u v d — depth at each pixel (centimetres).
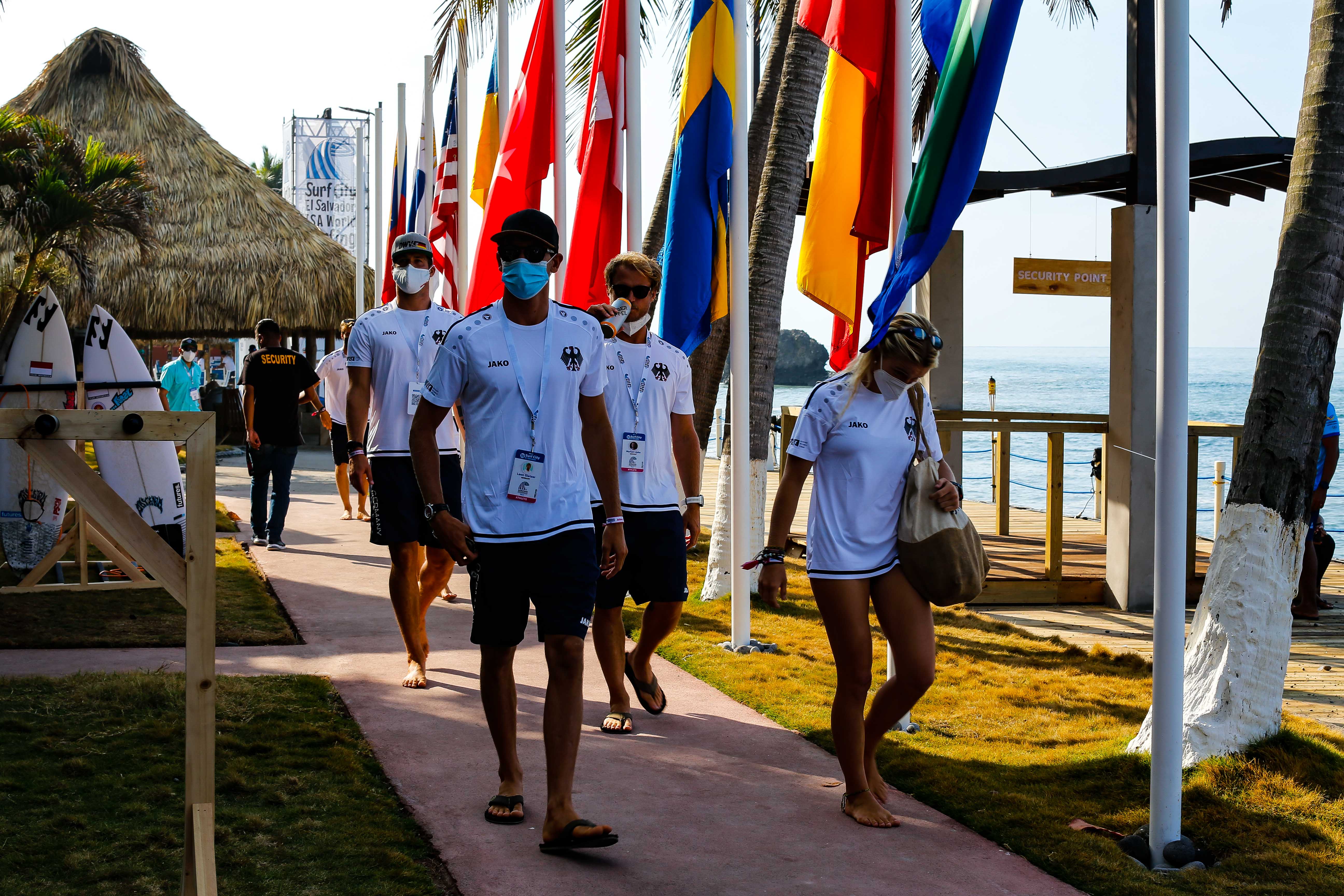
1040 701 543
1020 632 729
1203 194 1095
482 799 378
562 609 342
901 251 448
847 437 366
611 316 460
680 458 495
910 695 371
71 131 1983
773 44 980
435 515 351
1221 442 3656
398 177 1630
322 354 3059
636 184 746
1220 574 425
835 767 430
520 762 419
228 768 391
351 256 2152
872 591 375
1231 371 13625
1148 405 823
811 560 375
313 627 650
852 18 488
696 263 616
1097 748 454
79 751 400
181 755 400
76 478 244
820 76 778
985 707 532
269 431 951
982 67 421
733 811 380
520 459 346
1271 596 415
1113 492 841
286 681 515
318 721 455
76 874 304
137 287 1908
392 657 580
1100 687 573
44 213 1482
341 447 1152
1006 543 1098
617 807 380
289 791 373
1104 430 850
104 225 1602
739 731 474
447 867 324
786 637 674
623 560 367
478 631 359
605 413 366
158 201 1981
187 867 254
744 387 636
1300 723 500
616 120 744
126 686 470
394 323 525
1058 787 408
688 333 617
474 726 461
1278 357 419
